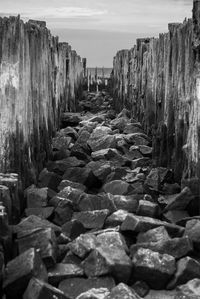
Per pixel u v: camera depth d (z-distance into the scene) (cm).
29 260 649
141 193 1030
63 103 2183
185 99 1104
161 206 997
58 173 1237
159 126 1368
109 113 2395
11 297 645
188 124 1078
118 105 2836
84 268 691
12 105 984
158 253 697
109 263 670
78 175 1126
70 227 823
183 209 911
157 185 1095
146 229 793
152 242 754
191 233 775
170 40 1279
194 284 650
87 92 4094
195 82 984
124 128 1783
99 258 682
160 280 673
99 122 1977
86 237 733
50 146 1425
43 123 1339
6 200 788
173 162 1173
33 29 1236
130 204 931
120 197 948
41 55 1338
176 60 1222
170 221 882
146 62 1792
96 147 1485
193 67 1016
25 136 1064
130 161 1326
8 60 990
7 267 658
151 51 1641
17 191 857
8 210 792
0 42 988
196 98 973
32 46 1197
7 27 991
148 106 1648
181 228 801
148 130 1636
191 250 731
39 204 938
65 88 2314
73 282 672
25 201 952
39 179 1103
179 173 1128
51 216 911
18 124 1009
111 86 3934
